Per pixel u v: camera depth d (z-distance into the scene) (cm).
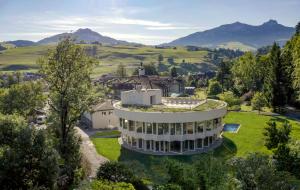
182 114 7281
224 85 17638
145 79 16775
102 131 9750
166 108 7919
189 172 3800
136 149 7669
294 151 4303
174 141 7550
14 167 3703
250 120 10562
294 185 3475
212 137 8000
